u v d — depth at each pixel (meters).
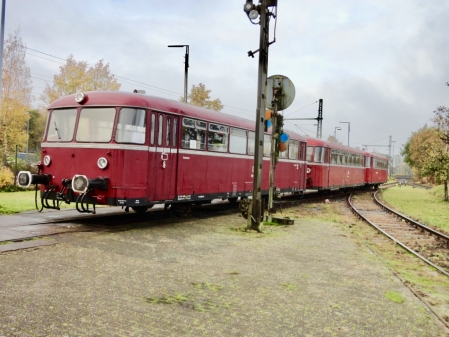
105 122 10.95
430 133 76.69
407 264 9.39
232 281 6.85
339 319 5.44
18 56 34.50
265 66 12.12
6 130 30.58
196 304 5.67
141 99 11.23
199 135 13.71
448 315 5.97
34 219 11.86
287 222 13.78
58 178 11.38
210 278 6.94
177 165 12.64
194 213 15.83
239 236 11.09
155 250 8.71
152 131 11.58
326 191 30.66
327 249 10.04
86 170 10.98
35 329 4.52
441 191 36.72
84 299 5.54
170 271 7.18
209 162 14.30
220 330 4.85
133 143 10.96
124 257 7.90
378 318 5.56
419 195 38.28
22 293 5.59
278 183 19.78
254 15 11.96
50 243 8.54
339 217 17.38
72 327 4.64
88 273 6.70
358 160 34.81
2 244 8.23
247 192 16.98
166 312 5.30
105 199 10.72
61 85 40.12
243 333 4.81
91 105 11.17
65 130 11.47
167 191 12.25
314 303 6.01
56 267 6.91
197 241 10.05
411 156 80.00
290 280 7.12
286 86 13.30
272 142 13.79
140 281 6.50
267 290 6.48
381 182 45.81
